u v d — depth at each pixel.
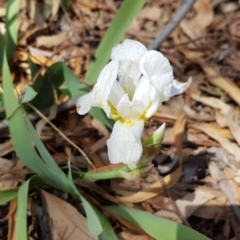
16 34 0.21
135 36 0.25
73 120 0.20
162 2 0.27
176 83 0.13
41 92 0.19
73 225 0.15
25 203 0.14
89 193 0.17
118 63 0.12
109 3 0.26
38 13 0.24
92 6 0.26
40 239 0.16
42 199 0.16
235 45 0.25
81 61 0.23
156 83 0.12
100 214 0.16
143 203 0.17
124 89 0.13
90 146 0.19
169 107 0.21
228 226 0.17
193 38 0.25
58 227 0.15
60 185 0.16
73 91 0.18
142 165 0.14
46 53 0.23
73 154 0.19
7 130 0.19
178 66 0.24
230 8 0.27
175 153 0.19
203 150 0.20
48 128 0.19
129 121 0.13
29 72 0.21
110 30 0.20
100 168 0.18
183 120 0.19
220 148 0.20
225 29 0.26
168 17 0.26
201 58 0.24
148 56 0.12
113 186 0.18
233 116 0.21
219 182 0.18
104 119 0.19
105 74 0.12
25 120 0.16
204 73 0.23
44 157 0.15
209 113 0.21
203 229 0.17
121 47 0.13
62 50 0.23
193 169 0.19
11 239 0.15
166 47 0.24
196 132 0.20
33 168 0.16
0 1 0.24
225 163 0.19
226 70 0.23
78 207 0.17
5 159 0.18
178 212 0.17
